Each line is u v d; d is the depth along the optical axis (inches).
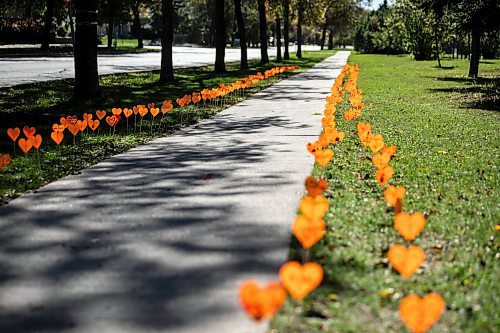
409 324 117.2
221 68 1233.4
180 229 209.5
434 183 288.7
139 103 633.0
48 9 1879.9
